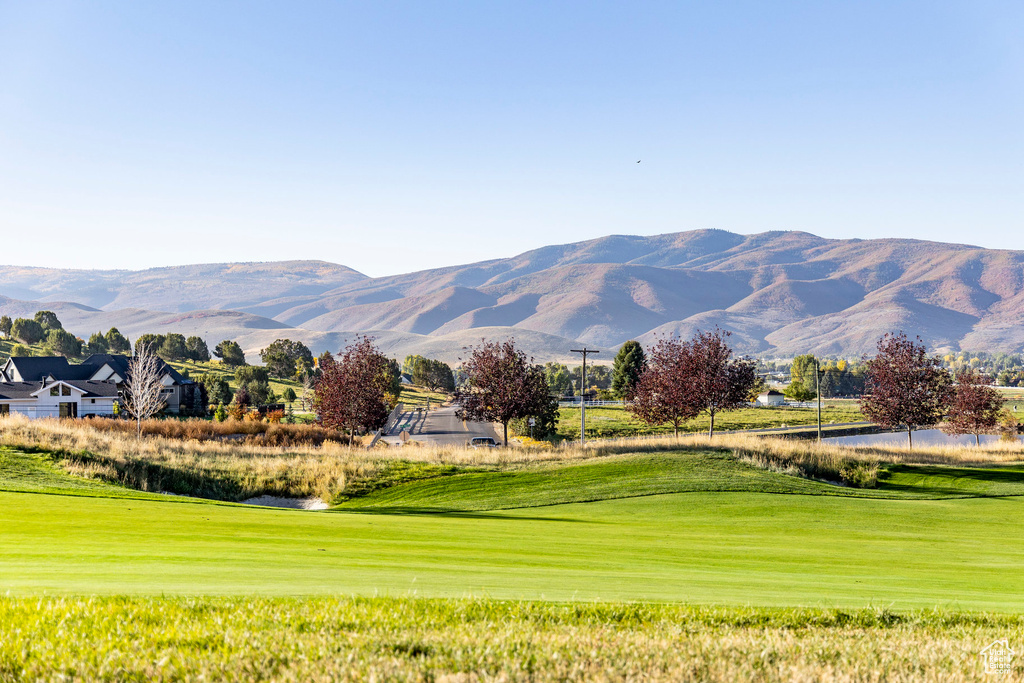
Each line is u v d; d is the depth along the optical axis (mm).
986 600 10102
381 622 6617
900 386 49375
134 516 15984
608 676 5562
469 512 23922
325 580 8992
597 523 20078
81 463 30047
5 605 6598
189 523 15250
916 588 10938
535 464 35750
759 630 7160
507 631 6480
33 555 10414
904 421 49719
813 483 30688
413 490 30344
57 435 35125
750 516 22625
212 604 6961
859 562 13719
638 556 13297
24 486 23094
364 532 15094
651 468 32688
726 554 14133
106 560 10102
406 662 5609
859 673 6043
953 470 36594
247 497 30672
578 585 9617
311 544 12773
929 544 17094
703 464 33500
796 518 22219
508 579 9898
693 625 7176
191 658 5418
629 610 7625
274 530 14664
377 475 33500
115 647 5621
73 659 5336
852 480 34094
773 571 12141
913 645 6855
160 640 5828
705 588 9867
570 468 33594
